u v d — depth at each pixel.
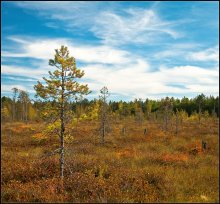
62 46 17.27
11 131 45.94
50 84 16.80
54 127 17.69
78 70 17.19
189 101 101.88
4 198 14.55
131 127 56.88
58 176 17.89
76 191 15.27
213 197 15.36
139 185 16.39
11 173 18.81
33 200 14.23
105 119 37.50
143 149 33.97
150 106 91.38
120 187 16.11
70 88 17.02
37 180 17.70
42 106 17.48
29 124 60.28
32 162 21.91
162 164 24.81
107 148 34.38
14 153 29.47
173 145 36.66
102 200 13.79
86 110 18.20
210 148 33.75
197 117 75.75
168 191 16.27
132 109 95.56
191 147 34.47
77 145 33.47
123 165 23.75
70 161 20.67
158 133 47.25
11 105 84.31
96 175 19.62
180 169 22.62
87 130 45.22
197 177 19.95
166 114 56.81
